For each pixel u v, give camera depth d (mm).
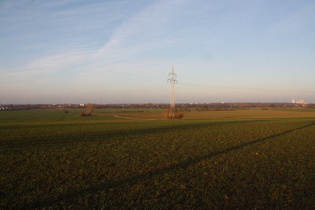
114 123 49312
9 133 31359
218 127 39344
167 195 10117
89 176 12789
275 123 46500
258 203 9297
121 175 12922
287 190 10555
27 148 20859
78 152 19109
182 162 15672
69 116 105375
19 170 14039
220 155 17766
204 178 12297
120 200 9641
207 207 9016
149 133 31453
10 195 10219
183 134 30312
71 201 9594
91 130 35094
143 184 11477
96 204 9281
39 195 10211
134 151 19438
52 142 24078
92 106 117250
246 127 39062
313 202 9352
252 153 18391
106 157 17281
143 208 8938
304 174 12859
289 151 19172
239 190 10570
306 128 36750
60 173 13367
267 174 12875
